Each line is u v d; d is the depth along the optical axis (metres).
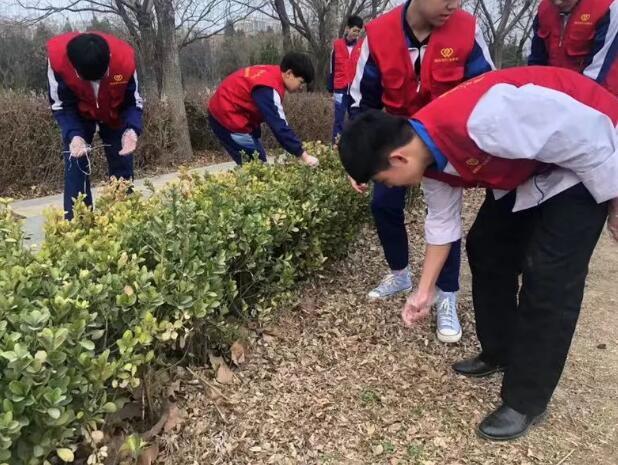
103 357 1.87
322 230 3.55
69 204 4.23
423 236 4.86
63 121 4.12
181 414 2.42
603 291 3.92
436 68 2.95
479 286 2.71
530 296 2.27
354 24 8.30
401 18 2.96
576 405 2.70
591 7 3.88
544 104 1.95
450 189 2.38
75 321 1.89
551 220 2.17
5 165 6.89
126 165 4.55
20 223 2.63
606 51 3.90
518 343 2.37
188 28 13.95
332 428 2.48
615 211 2.16
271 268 3.20
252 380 2.74
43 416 1.70
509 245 2.57
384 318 3.40
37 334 1.76
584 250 2.18
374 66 3.10
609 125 1.99
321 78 17.92
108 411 1.92
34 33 16.88
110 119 4.26
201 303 2.34
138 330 2.02
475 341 3.22
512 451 2.40
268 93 4.42
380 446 2.40
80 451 2.11
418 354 3.08
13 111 6.88
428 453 2.38
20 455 1.72
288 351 3.00
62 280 2.14
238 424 2.44
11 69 16.77
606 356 3.11
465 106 2.04
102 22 15.27
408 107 3.13
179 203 2.82
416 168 2.13
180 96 9.16
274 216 3.00
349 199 3.84
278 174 3.74
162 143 8.78
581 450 2.42
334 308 3.47
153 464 2.20
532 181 2.19
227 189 3.25
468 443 2.44
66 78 3.95
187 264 2.44
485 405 2.68
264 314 3.06
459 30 2.92
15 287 2.06
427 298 2.44
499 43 20.98
